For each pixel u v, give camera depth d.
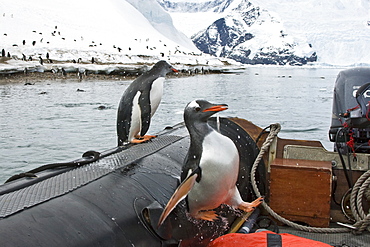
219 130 3.65
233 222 3.35
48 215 1.94
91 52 73.56
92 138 9.86
